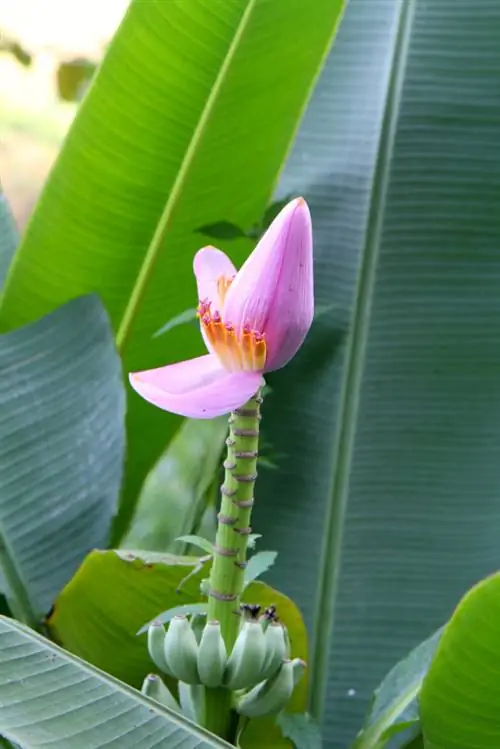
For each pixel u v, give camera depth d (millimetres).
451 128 3621
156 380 3289
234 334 3271
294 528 3641
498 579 3295
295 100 3572
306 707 3529
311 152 3676
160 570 3469
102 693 3242
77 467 3553
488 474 3623
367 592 3613
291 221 3256
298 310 3271
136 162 3594
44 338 3576
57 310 3588
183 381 3291
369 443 3629
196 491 3688
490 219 3619
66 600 3484
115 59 3547
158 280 3662
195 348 3691
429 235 3625
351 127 3660
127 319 3678
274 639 3346
